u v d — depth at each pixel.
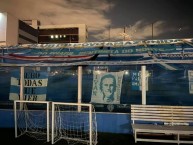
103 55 6.55
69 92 6.95
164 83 6.38
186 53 6.05
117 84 6.62
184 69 6.25
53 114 5.67
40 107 7.04
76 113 6.57
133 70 6.56
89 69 6.81
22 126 6.88
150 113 5.91
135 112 6.00
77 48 6.74
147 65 6.46
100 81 6.73
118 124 6.34
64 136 6.02
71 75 6.98
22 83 7.13
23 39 33.00
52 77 7.08
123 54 6.43
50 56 6.88
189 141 5.14
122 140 5.65
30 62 6.99
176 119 5.78
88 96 6.75
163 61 6.15
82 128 6.50
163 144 5.38
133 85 6.54
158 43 6.23
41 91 7.09
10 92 7.20
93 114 6.41
